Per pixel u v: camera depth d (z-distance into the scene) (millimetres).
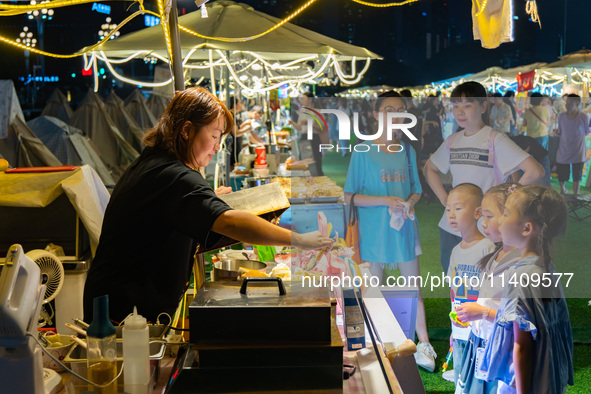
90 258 3023
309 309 1622
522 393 2182
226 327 1620
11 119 7020
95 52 5227
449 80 21969
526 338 2154
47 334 2102
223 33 5281
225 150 6211
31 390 1483
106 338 1612
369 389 1679
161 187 1992
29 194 2963
